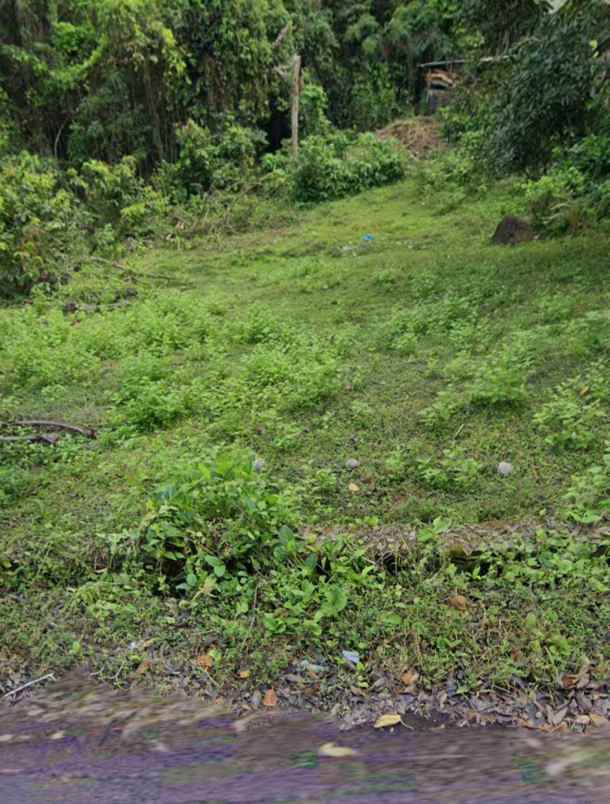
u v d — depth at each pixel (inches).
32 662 127.0
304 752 97.4
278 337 330.0
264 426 225.8
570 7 355.6
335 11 1065.5
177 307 405.1
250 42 829.8
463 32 491.2
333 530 156.9
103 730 106.8
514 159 401.4
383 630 122.4
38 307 457.1
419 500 170.9
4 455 224.7
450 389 227.3
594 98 371.9
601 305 293.1
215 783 91.3
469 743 96.9
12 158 728.3
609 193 434.0
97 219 697.6
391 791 86.0
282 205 775.7
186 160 805.2
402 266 446.0
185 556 150.3
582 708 102.2
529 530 147.6
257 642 124.4
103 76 808.9
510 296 332.2
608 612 120.0
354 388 250.8
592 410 193.2
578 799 80.7
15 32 807.7
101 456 220.1
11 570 155.6
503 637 117.0
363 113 1022.4
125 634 131.4
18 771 97.7
